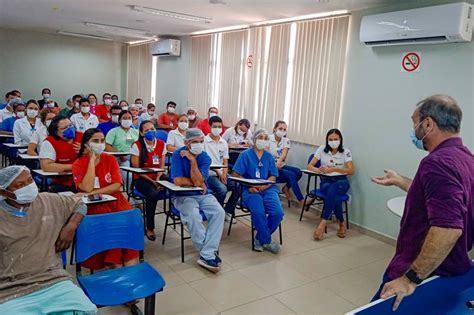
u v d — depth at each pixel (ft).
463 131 11.09
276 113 17.75
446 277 4.55
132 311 7.83
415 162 12.35
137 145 12.75
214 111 20.59
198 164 10.97
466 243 4.49
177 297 8.56
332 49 14.88
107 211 9.19
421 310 3.91
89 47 32.14
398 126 12.78
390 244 12.89
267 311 8.22
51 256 5.82
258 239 11.41
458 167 4.17
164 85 27.68
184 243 11.74
